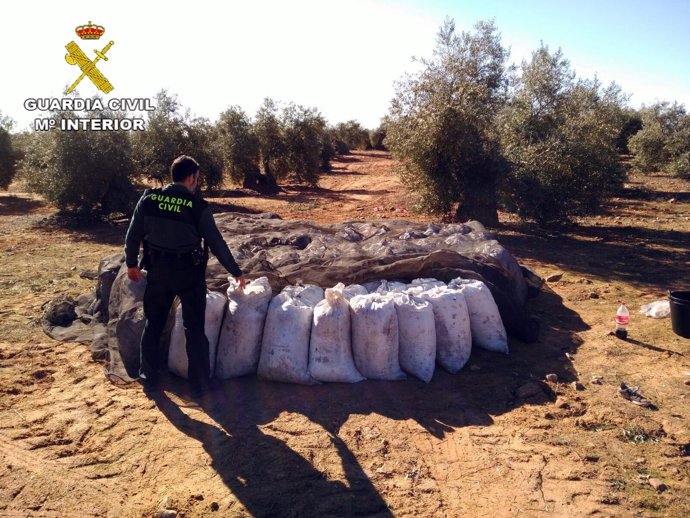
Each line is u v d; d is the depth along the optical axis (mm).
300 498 3182
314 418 4094
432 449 3721
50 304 6559
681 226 13477
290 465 3506
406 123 12445
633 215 15422
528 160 11977
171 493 3229
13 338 5711
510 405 4391
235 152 23000
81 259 9703
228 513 3041
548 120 12789
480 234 7547
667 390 4621
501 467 3512
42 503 3154
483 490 3279
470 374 4938
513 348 5605
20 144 21453
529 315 6273
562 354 5473
